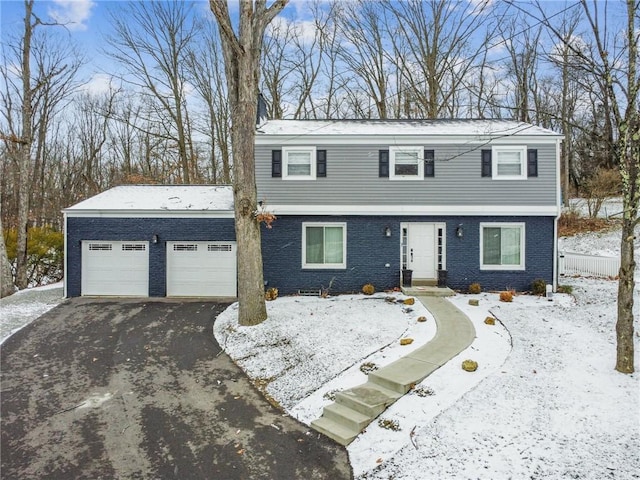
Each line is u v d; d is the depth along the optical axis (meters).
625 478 5.01
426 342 9.41
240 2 11.20
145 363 9.86
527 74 27.42
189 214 15.15
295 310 12.70
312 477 5.78
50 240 20.84
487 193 14.84
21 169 18.09
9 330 11.79
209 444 6.66
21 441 6.82
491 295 14.16
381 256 15.08
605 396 6.79
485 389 7.18
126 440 6.80
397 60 26.08
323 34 26.62
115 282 15.29
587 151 30.86
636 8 6.86
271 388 8.54
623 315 7.52
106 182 35.38
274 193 15.03
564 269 19.41
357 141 14.92
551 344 9.05
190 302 14.48
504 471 5.31
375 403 7.04
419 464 5.65
